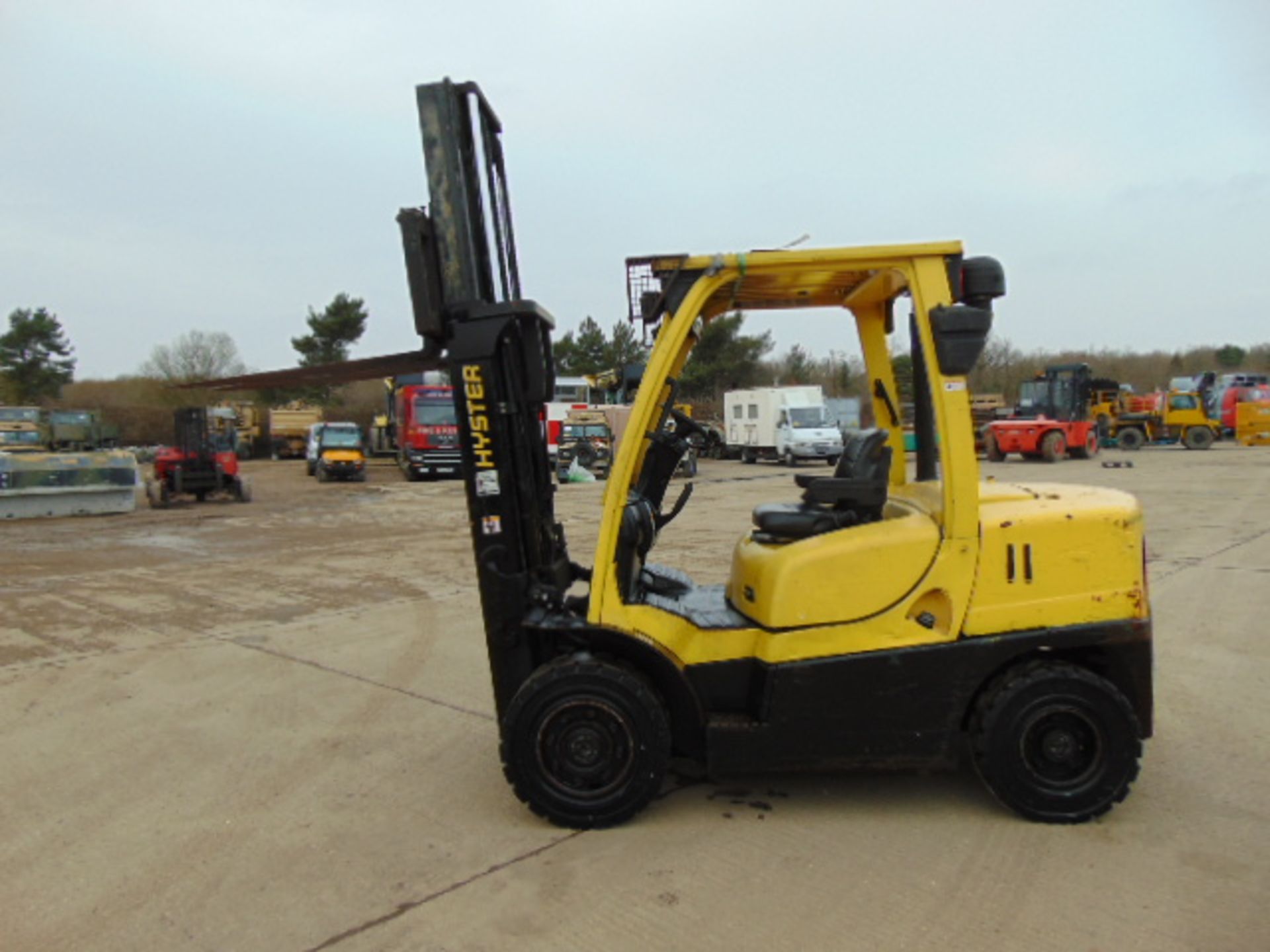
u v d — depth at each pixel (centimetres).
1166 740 502
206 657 731
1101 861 364
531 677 404
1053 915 326
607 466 3036
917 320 400
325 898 353
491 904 344
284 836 410
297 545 1409
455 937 323
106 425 4012
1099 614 395
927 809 415
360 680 659
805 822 405
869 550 396
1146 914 325
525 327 430
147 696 632
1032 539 394
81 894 362
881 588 397
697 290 411
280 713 589
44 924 339
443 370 473
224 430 2492
